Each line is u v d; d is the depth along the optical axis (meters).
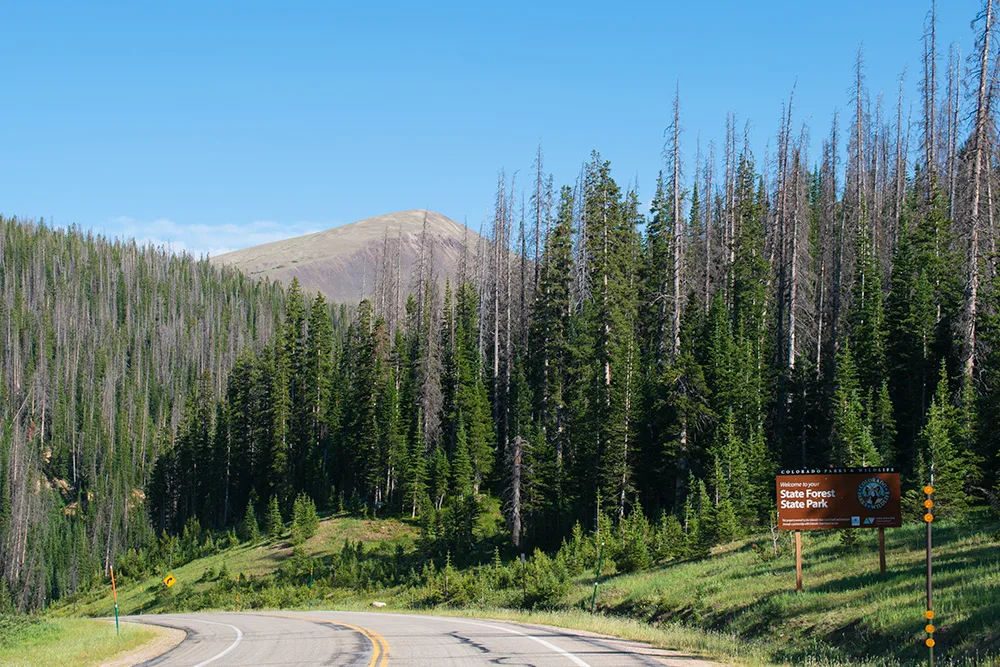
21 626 25.70
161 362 172.38
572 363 59.50
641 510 49.12
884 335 47.34
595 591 30.77
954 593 17.11
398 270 106.75
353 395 85.44
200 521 101.69
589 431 52.84
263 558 70.69
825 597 20.41
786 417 50.31
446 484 68.00
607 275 56.78
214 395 127.62
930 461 31.83
